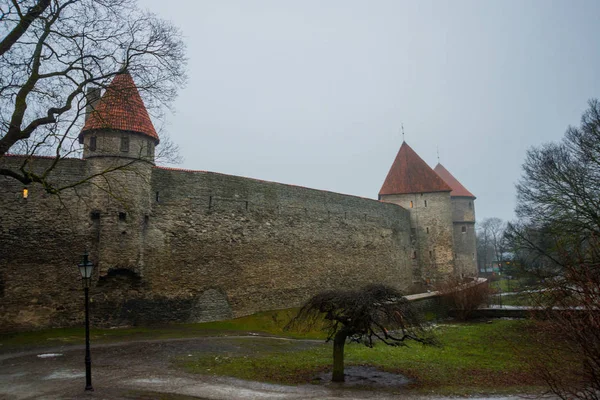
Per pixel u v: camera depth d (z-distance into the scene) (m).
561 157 21.06
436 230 42.31
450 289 28.34
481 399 10.22
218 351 14.78
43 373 11.34
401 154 45.41
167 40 13.38
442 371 13.34
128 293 19.16
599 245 9.59
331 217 31.05
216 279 22.23
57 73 11.30
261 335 19.28
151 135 20.20
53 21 11.04
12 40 10.39
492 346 17.72
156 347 14.91
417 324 11.65
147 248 19.88
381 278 35.62
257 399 9.62
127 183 19.25
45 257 17.84
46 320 17.53
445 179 54.19
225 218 23.19
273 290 25.34
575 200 19.56
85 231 18.59
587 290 6.97
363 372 12.90
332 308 11.79
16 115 10.22
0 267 17.06
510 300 33.03
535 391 10.95
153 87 13.27
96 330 17.78
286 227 27.05
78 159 18.89
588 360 6.72
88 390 9.75
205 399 9.48
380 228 36.53
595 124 20.17
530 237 21.27
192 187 21.98
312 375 12.34
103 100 13.12
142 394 9.59
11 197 17.62
